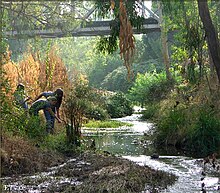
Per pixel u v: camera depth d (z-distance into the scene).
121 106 29.59
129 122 23.61
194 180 8.03
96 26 20.58
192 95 17.05
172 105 17.50
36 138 10.65
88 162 9.62
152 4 17.58
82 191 6.89
